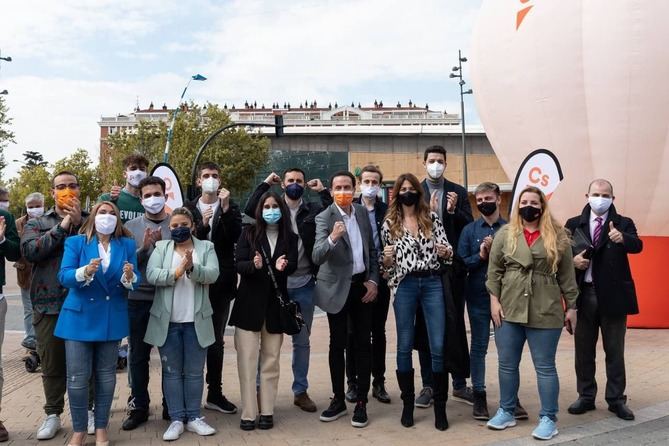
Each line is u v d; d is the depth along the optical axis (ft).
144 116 241.35
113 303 14.06
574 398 18.16
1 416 16.89
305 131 138.00
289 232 15.88
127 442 14.56
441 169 17.88
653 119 25.44
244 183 121.19
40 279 14.84
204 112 120.98
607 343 16.44
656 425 15.49
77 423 13.89
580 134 26.66
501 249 15.34
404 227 15.96
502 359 15.48
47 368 14.97
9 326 34.40
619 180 26.84
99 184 145.28
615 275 16.12
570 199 28.25
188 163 112.27
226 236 16.93
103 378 14.12
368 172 17.71
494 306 15.51
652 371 21.13
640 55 25.02
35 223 15.12
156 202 15.85
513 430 15.37
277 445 14.34
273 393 15.83
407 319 15.64
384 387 18.79
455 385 18.34
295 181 17.67
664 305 28.94
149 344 15.94
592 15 25.79
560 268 15.14
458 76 95.66
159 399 18.69
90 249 14.11
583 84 26.12
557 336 14.87
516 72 27.68
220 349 17.24
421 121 249.14
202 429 15.08
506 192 94.84
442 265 15.57
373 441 14.61
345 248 15.79
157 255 15.14
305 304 17.69
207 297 15.55
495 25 28.91
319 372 22.20
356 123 247.29
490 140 30.71
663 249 28.68
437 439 14.74
